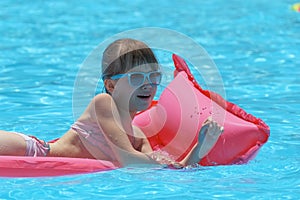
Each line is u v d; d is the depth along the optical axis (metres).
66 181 14.48
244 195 13.73
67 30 34.94
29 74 26.22
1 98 22.64
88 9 41.22
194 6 42.44
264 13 39.34
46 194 13.75
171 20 37.69
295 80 25.16
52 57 29.16
